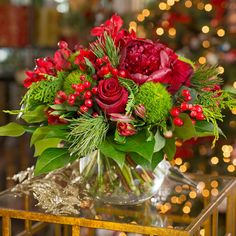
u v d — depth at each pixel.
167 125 1.01
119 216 1.03
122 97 0.98
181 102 1.03
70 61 1.05
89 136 0.98
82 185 1.09
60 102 1.01
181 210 1.06
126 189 1.07
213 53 2.04
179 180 1.18
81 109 0.99
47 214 1.02
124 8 2.97
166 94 1.00
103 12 2.62
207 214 1.05
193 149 1.97
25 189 1.11
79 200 1.06
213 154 1.98
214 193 1.13
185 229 0.97
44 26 3.36
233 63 2.01
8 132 1.07
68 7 2.97
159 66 1.01
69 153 1.03
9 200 1.07
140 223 1.00
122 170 1.06
